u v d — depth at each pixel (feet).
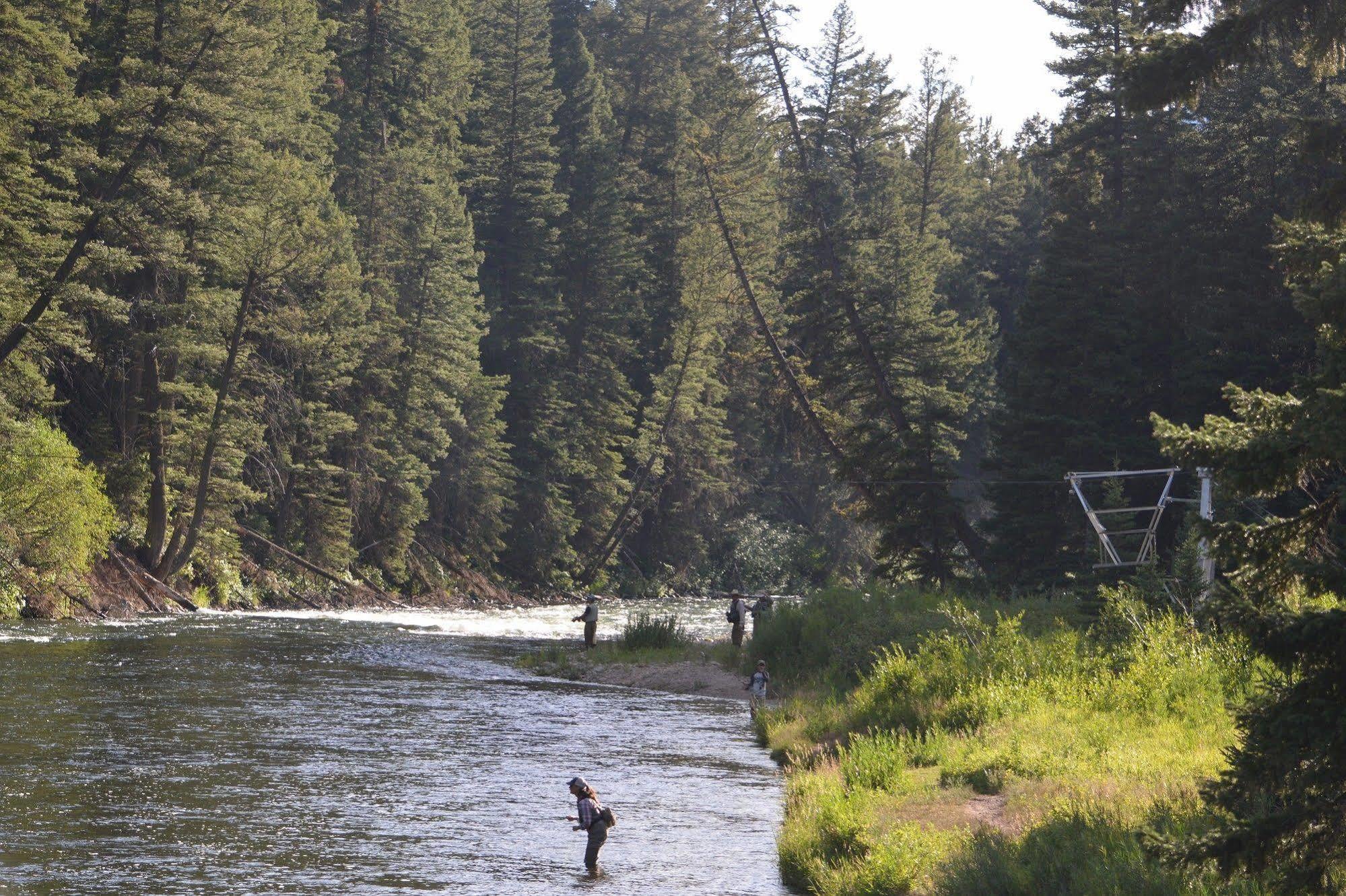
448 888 69.87
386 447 363.97
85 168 260.83
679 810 92.99
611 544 452.35
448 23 466.70
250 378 302.25
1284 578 48.01
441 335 373.20
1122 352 250.78
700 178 500.74
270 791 93.97
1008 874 61.41
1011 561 248.32
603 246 476.54
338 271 310.04
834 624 185.16
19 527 227.40
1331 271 48.21
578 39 568.41
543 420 435.53
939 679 124.26
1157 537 241.35
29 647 184.03
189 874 70.79
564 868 75.00
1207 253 249.96
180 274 282.56
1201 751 88.69
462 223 396.16
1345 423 44.27
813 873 71.00
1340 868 47.26
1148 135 275.39
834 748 113.80
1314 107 245.65
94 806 86.58
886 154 559.38
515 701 154.61
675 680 180.24
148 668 165.07
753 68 356.59
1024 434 249.34
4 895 65.82
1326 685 45.47
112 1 268.82
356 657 195.62
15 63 239.30
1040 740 97.71
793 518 530.68
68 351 281.33
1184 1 106.22
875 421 306.96
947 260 510.17
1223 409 236.43
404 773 103.14
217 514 289.33
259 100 294.46
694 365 455.22
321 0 414.41
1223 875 46.37
